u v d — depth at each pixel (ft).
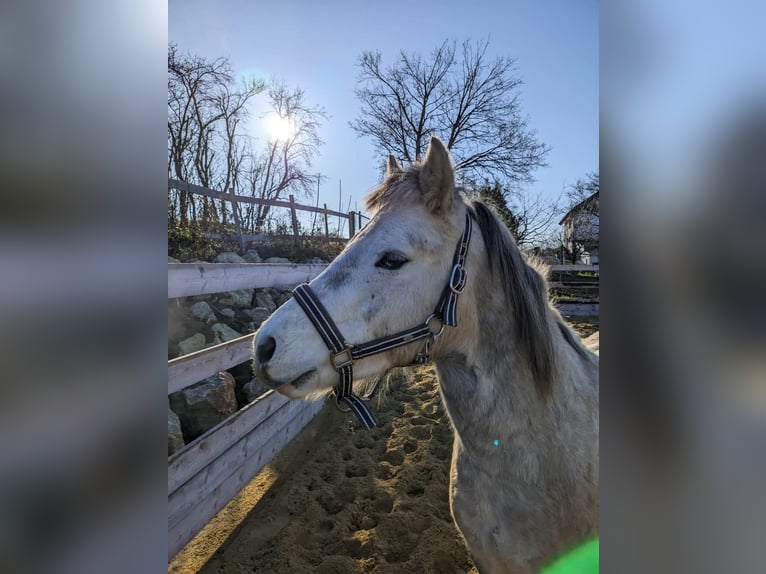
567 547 4.69
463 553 8.15
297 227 32.45
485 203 5.32
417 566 7.88
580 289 40.40
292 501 9.86
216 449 8.92
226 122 42.52
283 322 4.60
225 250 24.50
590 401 5.10
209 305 16.07
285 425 12.69
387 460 11.82
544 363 4.67
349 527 9.06
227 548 8.46
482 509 4.89
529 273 5.05
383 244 4.62
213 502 8.88
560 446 4.66
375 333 4.63
